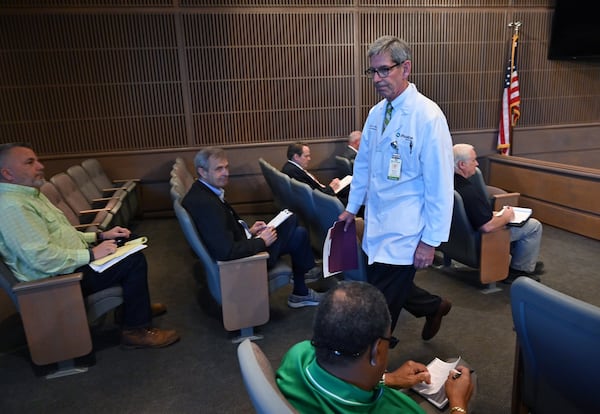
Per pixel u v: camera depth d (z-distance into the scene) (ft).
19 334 8.47
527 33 18.29
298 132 17.19
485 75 18.31
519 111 18.40
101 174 14.93
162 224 15.88
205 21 15.52
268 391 2.58
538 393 4.38
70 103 15.28
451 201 5.57
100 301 7.37
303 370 3.01
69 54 14.89
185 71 15.78
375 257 6.08
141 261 7.60
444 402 4.09
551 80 19.10
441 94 18.10
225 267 7.41
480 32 17.78
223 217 7.43
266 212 17.39
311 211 9.61
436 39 17.44
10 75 14.69
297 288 9.19
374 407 2.99
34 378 7.09
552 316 3.60
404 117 5.62
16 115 15.01
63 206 10.40
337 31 16.55
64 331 6.86
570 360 3.64
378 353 2.90
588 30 18.12
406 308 7.20
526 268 10.26
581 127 19.92
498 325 8.32
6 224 6.50
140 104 15.76
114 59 15.21
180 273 11.39
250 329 8.16
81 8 14.64
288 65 16.48
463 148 8.89
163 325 8.71
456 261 11.09
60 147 15.55
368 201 6.30
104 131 15.74
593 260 11.36
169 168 16.37
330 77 16.92
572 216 13.50
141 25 15.14
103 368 7.30
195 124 16.29
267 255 7.57
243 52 16.05
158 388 6.75
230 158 16.78
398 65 5.44
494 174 16.76
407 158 5.66
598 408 3.69
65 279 6.66
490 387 6.50
